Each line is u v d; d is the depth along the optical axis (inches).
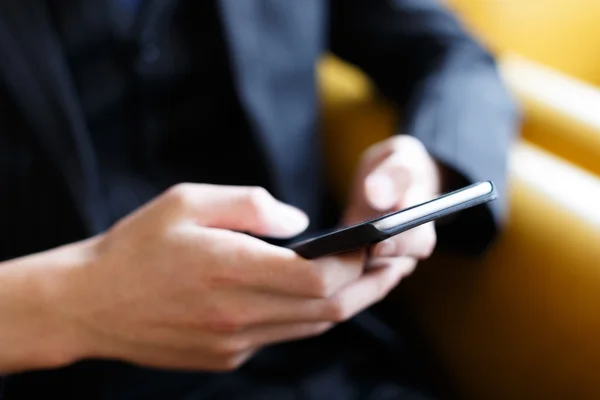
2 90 17.4
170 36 19.7
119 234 14.7
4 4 17.2
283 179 21.6
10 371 15.1
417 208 11.4
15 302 14.6
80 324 14.6
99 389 19.8
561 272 17.7
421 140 19.1
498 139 20.1
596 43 26.2
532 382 18.6
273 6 21.0
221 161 21.9
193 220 14.3
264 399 19.7
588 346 17.1
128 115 20.0
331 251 12.5
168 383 20.1
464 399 21.1
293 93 21.9
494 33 28.5
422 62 23.7
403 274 15.8
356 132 24.9
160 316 14.2
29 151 17.8
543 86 24.6
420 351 22.5
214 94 20.9
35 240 18.7
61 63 17.8
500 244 19.1
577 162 22.1
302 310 14.2
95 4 18.4
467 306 20.2
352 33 25.3
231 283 13.6
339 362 21.2
